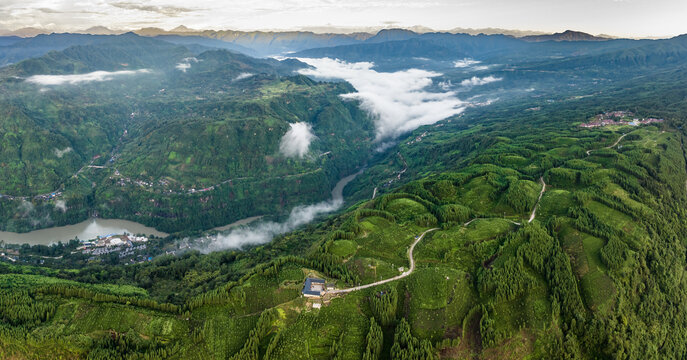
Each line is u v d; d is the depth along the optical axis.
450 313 190.38
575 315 192.00
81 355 180.25
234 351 182.88
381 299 194.62
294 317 195.38
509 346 180.25
